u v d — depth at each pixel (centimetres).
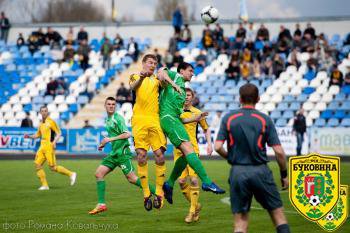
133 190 2789
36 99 6284
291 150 4859
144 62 1831
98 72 6494
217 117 5053
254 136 1341
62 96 6228
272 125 1353
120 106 5766
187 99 1991
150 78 1875
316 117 5559
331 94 5688
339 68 6038
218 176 3391
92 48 6912
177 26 6531
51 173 3703
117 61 6594
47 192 2744
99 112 6097
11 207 2275
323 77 5872
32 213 2127
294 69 5950
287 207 2241
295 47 6138
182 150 1811
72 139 5228
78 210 2194
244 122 1352
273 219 1360
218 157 4838
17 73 6681
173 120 1825
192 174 1923
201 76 6153
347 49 6150
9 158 4878
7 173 3681
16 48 7038
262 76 5969
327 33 6631
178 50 6475
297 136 4775
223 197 2517
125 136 2092
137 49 6588
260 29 6244
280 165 1363
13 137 5334
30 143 5312
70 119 6069
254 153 1339
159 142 1861
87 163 4378
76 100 6206
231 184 1355
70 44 6688
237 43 6166
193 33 6912
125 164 2114
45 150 2894
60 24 7325
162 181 1895
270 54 5997
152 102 1862
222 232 1759
